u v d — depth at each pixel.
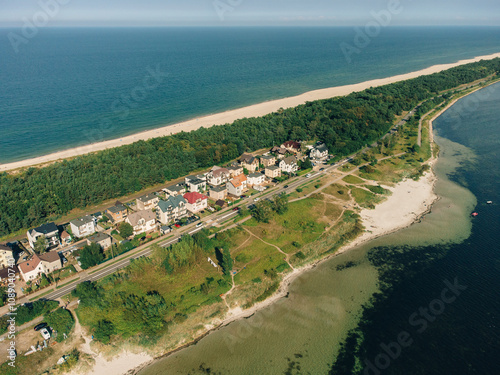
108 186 156.00
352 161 195.12
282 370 82.56
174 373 81.44
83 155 187.88
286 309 100.00
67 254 119.44
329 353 86.88
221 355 85.94
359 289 107.19
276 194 159.50
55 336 86.88
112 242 126.31
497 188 164.50
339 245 126.56
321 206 149.38
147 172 171.00
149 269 108.94
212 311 97.06
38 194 145.88
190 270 110.44
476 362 83.44
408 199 158.00
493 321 94.38
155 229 135.25
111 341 86.44
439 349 87.00
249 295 103.50
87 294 97.00
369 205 151.62
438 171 185.62
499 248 123.00
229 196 159.25
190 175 173.38
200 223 136.75
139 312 90.62
